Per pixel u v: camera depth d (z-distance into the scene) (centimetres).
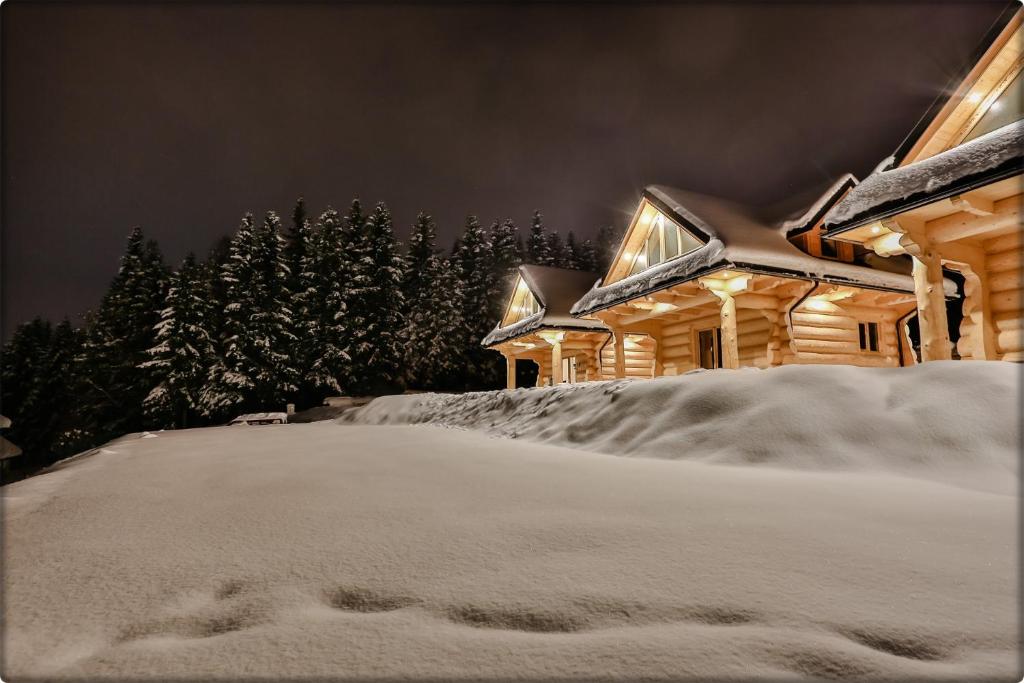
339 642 150
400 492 363
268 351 2850
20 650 149
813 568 201
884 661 134
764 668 133
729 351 1002
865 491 340
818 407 505
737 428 520
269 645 148
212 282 3042
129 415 2753
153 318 2950
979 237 725
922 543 230
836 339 1176
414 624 161
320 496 356
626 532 250
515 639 150
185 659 142
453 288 3459
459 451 614
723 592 179
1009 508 293
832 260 1129
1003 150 555
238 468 522
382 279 3372
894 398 492
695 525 261
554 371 1831
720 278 1013
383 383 3262
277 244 3156
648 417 626
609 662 137
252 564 219
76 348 3425
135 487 423
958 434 417
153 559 229
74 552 240
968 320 721
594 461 506
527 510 300
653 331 1464
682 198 1249
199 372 2734
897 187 662
